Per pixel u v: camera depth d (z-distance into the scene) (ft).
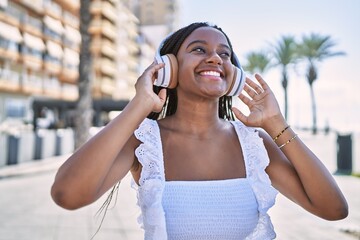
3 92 120.06
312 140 91.45
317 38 128.77
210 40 4.10
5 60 118.73
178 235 3.71
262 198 4.00
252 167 4.09
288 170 4.28
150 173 3.87
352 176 31.17
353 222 16.72
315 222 16.78
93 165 3.43
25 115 131.64
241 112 4.32
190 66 4.00
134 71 198.39
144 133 4.03
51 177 31.37
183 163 4.00
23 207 19.81
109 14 161.99
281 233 15.11
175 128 4.23
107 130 3.58
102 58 162.61
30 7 125.70
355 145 73.72
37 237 14.55
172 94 4.75
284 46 128.36
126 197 22.39
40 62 133.39
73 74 155.43
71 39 151.43
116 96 179.32
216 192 3.84
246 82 4.39
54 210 19.10
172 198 3.77
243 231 3.85
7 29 115.55
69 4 144.77
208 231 3.72
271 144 4.49
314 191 4.02
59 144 46.11
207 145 4.15
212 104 4.28
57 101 116.88
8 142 36.27
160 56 4.14
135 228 15.87
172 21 123.85
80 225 16.29
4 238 14.35
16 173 31.63
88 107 40.83
